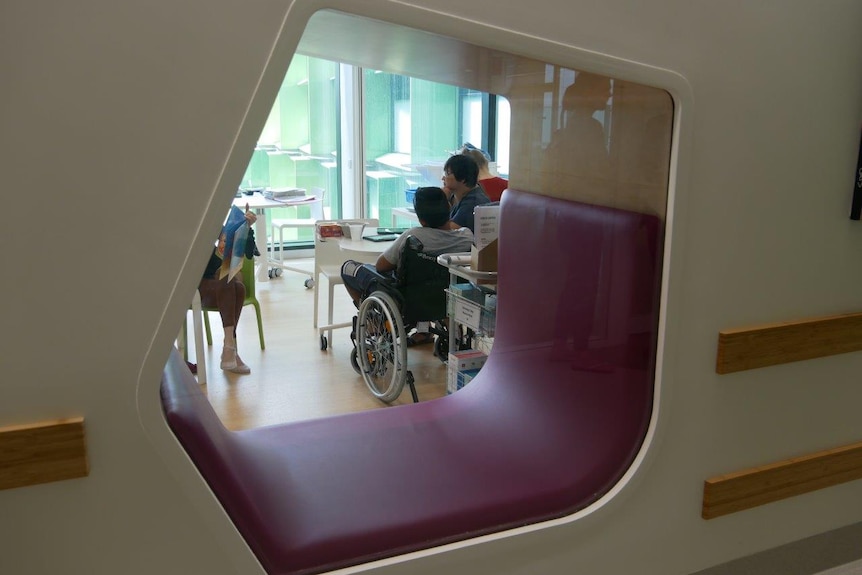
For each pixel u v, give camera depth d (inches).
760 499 76.8
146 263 48.6
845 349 78.0
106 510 50.7
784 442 78.1
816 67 69.5
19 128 44.1
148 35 46.0
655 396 69.6
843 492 83.4
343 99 118.3
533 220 87.4
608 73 60.4
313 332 101.3
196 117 48.1
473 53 61.9
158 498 51.9
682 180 64.8
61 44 44.2
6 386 46.8
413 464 73.7
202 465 55.0
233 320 72.8
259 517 59.2
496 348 95.6
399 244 104.0
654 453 69.6
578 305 78.7
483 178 101.0
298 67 84.0
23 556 49.1
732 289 70.7
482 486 69.7
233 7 47.6
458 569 63.6
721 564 77.5
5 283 45.5
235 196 50.0
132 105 46.4
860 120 73.3
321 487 68.2
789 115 69.3
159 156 47.7
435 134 111.0
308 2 48.9
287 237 104.9
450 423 83.1
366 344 100.0
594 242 76.3
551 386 82.9
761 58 66.5
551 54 57.5
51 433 47.7
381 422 82.9
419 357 105.7
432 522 64.2
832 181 73.4
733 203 68.5
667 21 61.4
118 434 49.9
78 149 45.7
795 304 74.9
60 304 47.0
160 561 53.1
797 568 82.0
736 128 66.9
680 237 66.1
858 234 76.7
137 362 49.5
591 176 77.1
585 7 58.0
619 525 70.2
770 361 73.5
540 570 67.3
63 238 46.3
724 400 73.2
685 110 63.4
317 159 111.3
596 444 73.7
